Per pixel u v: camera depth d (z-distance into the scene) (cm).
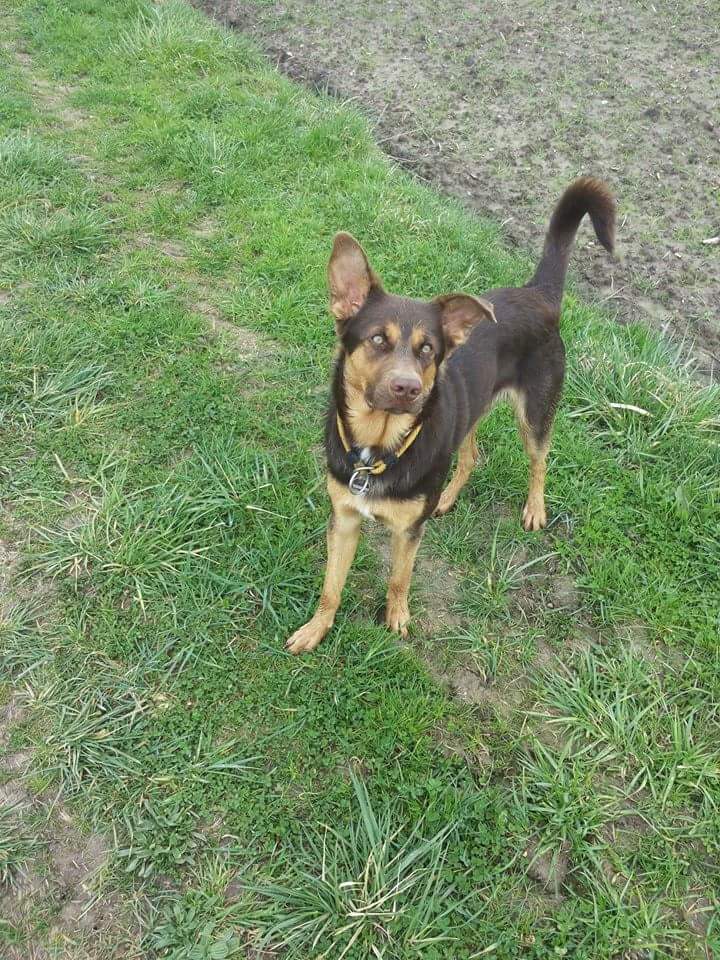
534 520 140
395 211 208
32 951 82
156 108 245
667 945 90
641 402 163
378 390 95
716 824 100
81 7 310
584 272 210
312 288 180
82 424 141
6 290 168
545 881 94
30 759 97
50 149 213
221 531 128
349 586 125
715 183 241
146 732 101
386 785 99
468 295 102
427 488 107
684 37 317
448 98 283
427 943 86
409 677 112
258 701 106
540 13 338
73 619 112
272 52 311
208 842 92
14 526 123
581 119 270
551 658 120
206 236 197
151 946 83
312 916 87
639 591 128
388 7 344
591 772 104
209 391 151
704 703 114
